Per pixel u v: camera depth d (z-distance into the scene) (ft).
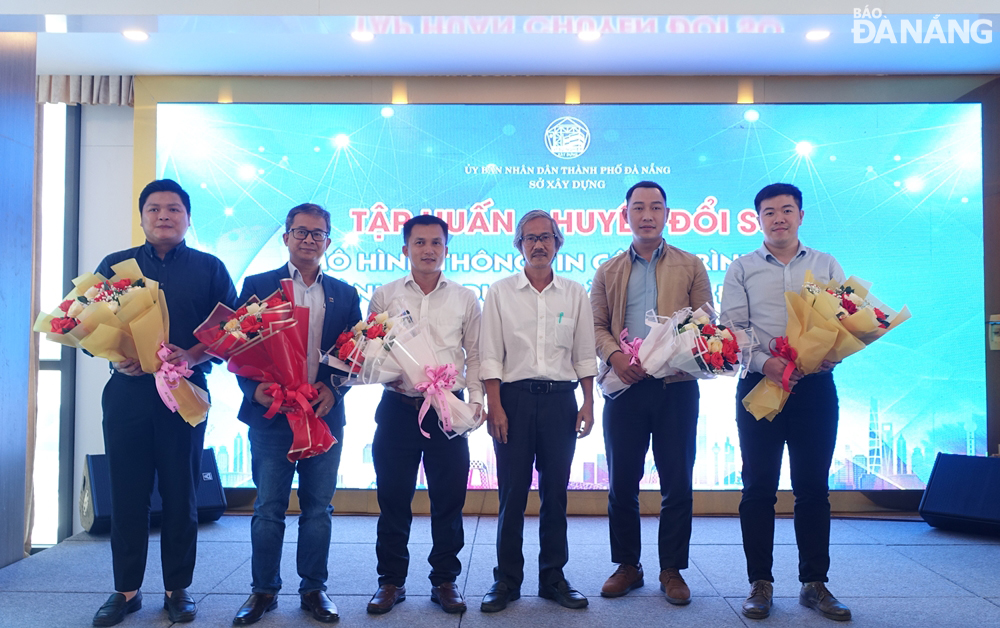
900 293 13.76
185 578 8.38
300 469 8.70
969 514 12.12
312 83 14.14
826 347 7.98
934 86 13.97
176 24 10.62
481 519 13.41
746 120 14.01
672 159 13.99
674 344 8.38
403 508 8.85
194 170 14.02
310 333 8.64
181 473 8.37
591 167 14.05
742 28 10.77
